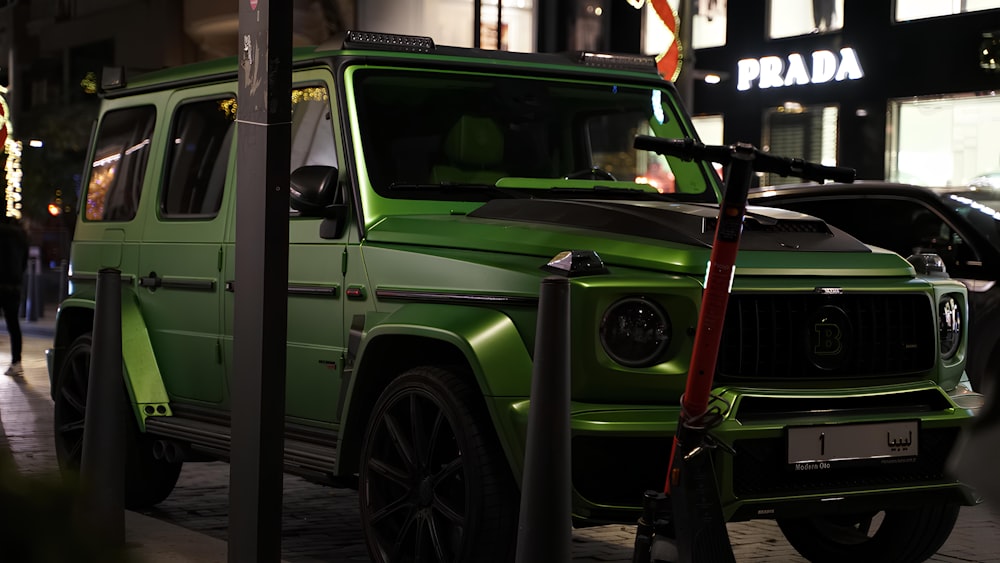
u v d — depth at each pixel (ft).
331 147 17.48
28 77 109.40
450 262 15.25
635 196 18.44
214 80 20.30
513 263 14.74
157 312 20.67
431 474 14.97
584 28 78.95
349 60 17.54
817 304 14.71
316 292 17.20
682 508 11.74
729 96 83.76
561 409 11.17
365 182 16.93
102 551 7.15
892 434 14.61
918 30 74.38
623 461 13.78
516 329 14.28
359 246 16.63
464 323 14.47
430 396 14.78
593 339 13.78
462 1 72.38
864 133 76.95
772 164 11.58
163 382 20.59
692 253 14.30
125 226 21.65
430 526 14.84
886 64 75.82
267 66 13.32
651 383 13.92
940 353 15.75
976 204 29.66
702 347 11.70
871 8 76.33
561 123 18.79
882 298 15.19
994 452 16.21
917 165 74.69
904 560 17.22
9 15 109.09
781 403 14.24
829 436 14.17
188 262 19.90
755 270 14.52
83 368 21.66
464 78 18.30
